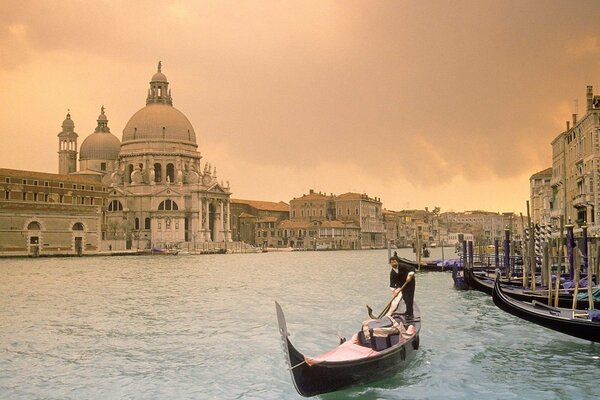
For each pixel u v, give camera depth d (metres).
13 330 29.94
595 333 22.59
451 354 23.23
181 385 19.73
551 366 21.50
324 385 17.06
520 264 60.53
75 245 131.50
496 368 21.23
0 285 56.28
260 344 25.59
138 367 22.09
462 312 34.22
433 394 18.36
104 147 184.88
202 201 171.12
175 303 41.06
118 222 164.62
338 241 199.38
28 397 18.72
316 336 27.48
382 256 144.75
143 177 173.88
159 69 189.25
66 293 48.56
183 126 180.88
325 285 55.56
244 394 18.69
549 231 52.94
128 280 63.19
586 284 35.38
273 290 50.59
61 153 185.00
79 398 18.59
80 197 146.50
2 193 126.06
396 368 19.38
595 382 19.61
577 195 67.50
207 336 27.72
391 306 21.28
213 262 109.81
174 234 166.88
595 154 61.28
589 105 67.69
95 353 24.42
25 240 122.12
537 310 24.66
